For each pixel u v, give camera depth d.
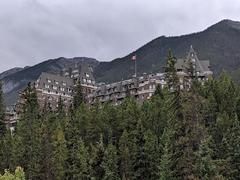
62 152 84.88
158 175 71.88
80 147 83.81
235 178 68.38
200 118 63.84
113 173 76.19
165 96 103.50
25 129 95.00
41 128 92.19
